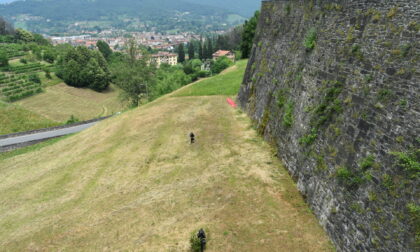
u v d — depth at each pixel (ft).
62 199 61.57
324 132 42.68
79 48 331.77
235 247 37.76
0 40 402.11
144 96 188.24
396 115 30.37
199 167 60.54
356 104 37.09
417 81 28.73
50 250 45.27
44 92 275.80
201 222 43.47
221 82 132.67
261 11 90.84
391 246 27.81
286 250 36.29
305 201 44.55
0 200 68.49
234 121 82.33
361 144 34.45
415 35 30.12
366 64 36.68
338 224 35.73
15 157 100.42
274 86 67.31
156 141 78.84
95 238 45.42
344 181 35.88
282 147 56.59
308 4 58.34
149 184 58.70
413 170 27.17
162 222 45.57
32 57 345.10
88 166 74.95
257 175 52.85
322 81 46.52
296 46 60.64
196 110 97.66
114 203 54.80
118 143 85.10
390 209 28.66
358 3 41.14
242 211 44.42
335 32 45.65
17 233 51.98
